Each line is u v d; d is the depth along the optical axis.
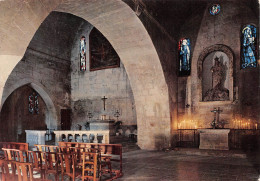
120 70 18.33
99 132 12.28
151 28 12.21
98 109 19.20
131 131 17.20
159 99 13.97
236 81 14.02
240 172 8.22
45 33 18.48
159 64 13.13
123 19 11.20
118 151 7.86
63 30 19.84
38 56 18.09
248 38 13.97
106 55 19.11
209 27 15.19
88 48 20.30
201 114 14.88
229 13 14.63
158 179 7.30
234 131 13.81
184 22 16.00
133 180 7.20
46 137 19.22
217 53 15.12
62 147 7.10
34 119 20.56
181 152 12.62
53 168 6.48
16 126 18.97
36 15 6.33
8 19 5.74
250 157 11.01
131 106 17.50
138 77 14.17
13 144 8.52
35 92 20.83
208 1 15.07
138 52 13.05
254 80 13.51
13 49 6.00
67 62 20.92
